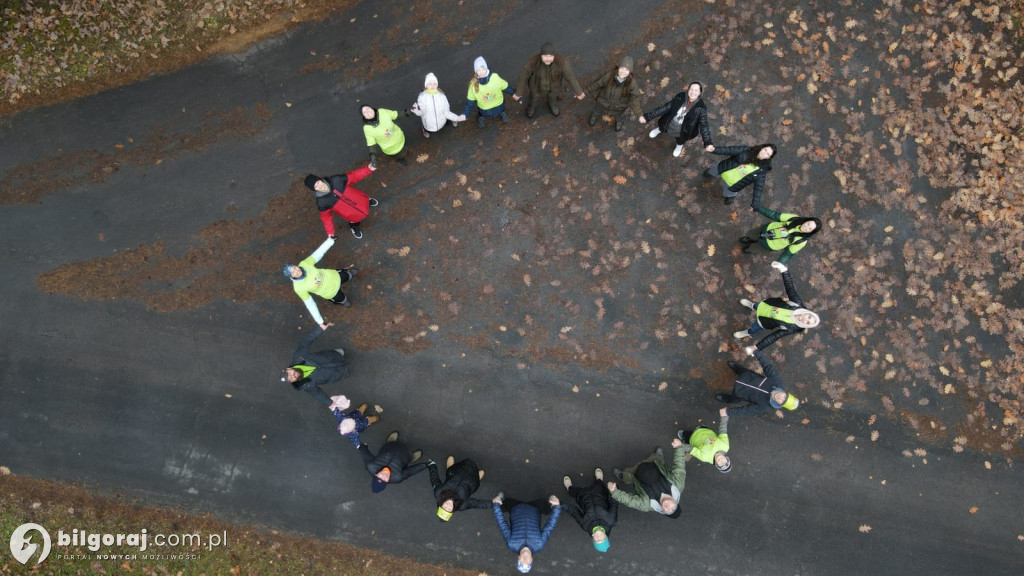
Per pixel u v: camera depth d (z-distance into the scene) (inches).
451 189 315.6
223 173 315.9
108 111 318.7
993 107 317.7
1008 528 297.3
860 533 298.7
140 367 309.0
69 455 304.5
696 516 301.9
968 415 302.7
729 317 308.2
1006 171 313.6
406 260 312.7
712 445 259.8
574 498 298.2
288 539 303.1
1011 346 304.7
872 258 309.4
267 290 311.7
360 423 279.3
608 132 317.1
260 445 306.0
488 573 302.2
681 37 323.9
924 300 307.3
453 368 307.9
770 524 300.4
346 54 323.3
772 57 322.3
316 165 316.8
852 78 322.0
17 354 309.4
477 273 311.7
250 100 320.2
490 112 291.0
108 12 323.6
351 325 310.0
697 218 312.8
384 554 303.3
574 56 324.2
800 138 316.8
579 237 312.5
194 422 307.0
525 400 306.2
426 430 306.2
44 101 319.3
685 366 306.7
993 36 323.0
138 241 313.4
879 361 305.4
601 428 305.1
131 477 304.3
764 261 309.6
